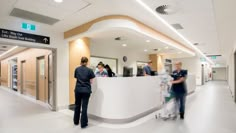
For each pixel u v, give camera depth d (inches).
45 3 133.0
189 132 126.3
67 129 134.8
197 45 350.0
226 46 315.0
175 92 161.5
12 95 343.6
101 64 175.0
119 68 357.4
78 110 145.9
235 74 257.9
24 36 174.1
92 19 171.9
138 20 180.7
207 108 204.1
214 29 218.1
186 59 587.5
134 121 153.4
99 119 157.4
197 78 570.9
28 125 145.9
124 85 147.8
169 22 189.3
